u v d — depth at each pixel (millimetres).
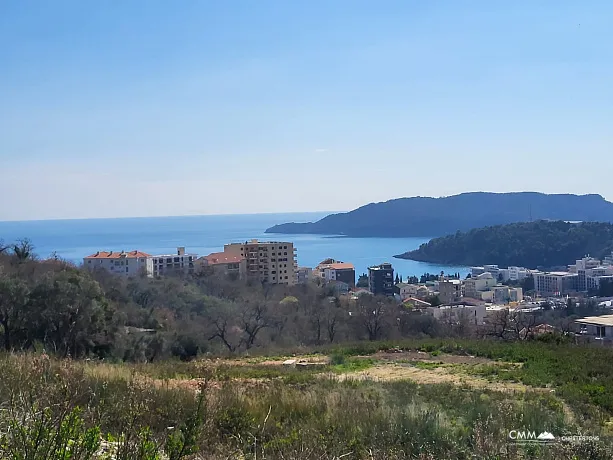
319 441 5840
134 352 28469
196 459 4836
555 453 5977
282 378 12195
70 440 3498
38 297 25359
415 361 16188
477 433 6176
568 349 17875
